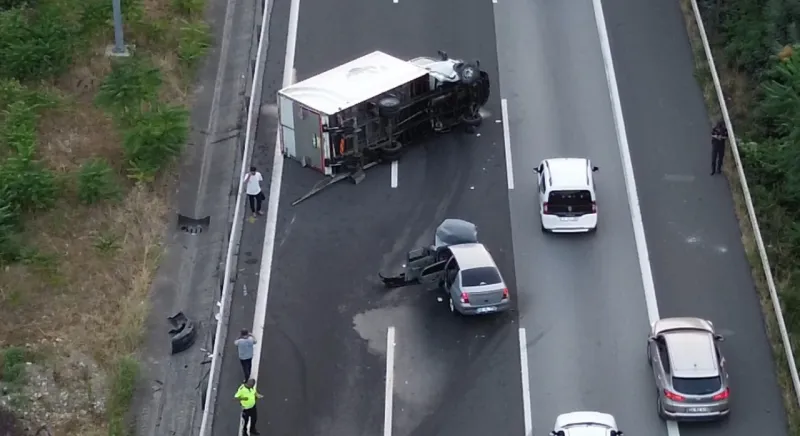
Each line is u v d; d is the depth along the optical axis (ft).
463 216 141.08
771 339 124.36
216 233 140.26
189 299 131.75
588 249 136.36
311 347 125.29
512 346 124.77
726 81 159.84
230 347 125.70
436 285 131.75
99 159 146.00
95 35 165.99
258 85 161.38
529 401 118.83
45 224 137.80
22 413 116.67
